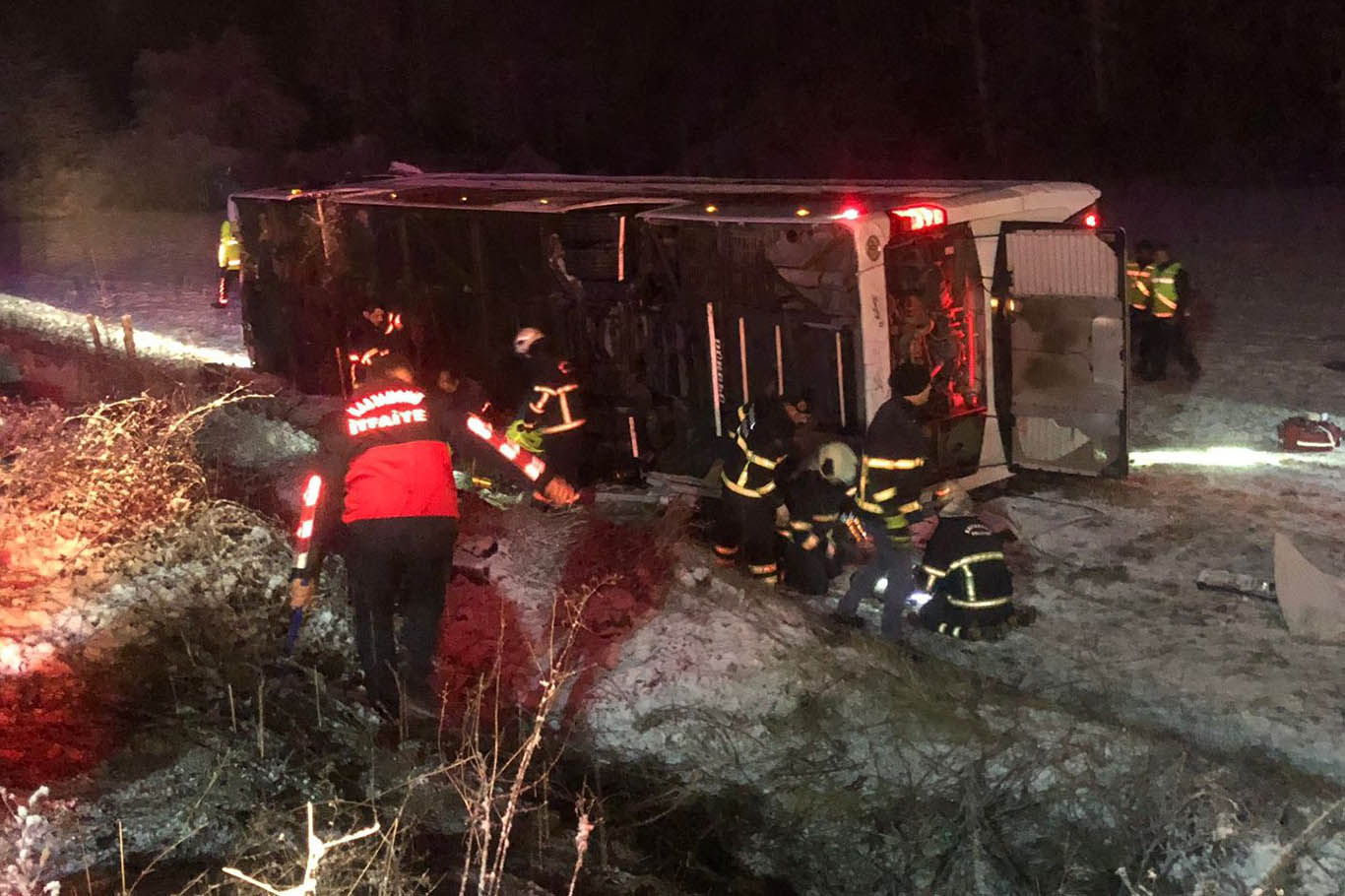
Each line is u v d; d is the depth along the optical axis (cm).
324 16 3684
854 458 720
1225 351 1332
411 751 510
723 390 823
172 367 1243
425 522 543
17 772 445
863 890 470
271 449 980
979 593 659
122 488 707
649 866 472
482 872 380
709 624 655
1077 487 903
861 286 743
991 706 574
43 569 640
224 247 1720
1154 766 510
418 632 562
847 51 3378
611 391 882
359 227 1084
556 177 1210
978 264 859
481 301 974
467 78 3700
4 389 1151
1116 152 3070
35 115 3269
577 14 3647
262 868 379
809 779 527
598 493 873
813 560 725
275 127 3500
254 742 481
